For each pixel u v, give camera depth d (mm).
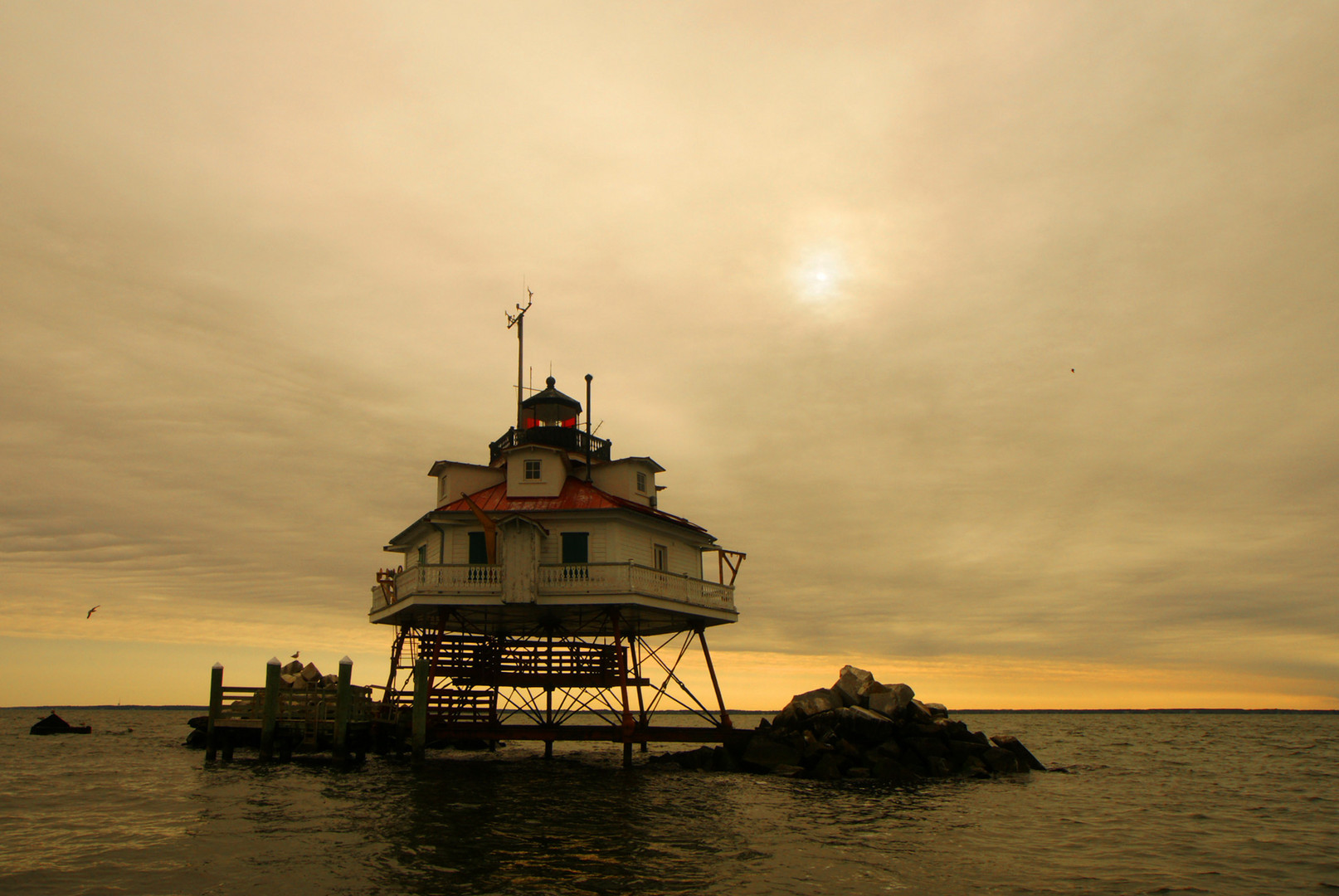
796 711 40219
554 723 43562
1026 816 28734
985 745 42188
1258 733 122500
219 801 27828
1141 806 31875
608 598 34344
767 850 21531
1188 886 19422
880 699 40812
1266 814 30797
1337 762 56938
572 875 18594
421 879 18062
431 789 30688
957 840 23797
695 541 42844
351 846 20969
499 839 22016
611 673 41188
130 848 20891
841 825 25484
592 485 39812
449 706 37031
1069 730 137000
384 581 39062
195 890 17172
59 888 17375
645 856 20484
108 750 55812
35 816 25609
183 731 91938
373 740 40312
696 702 39188
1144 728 145875
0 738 75000
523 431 42312
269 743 38062
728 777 35906
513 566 34375
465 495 37281
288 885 17547
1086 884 19438
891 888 18516
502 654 40750
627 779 34594
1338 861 22359
